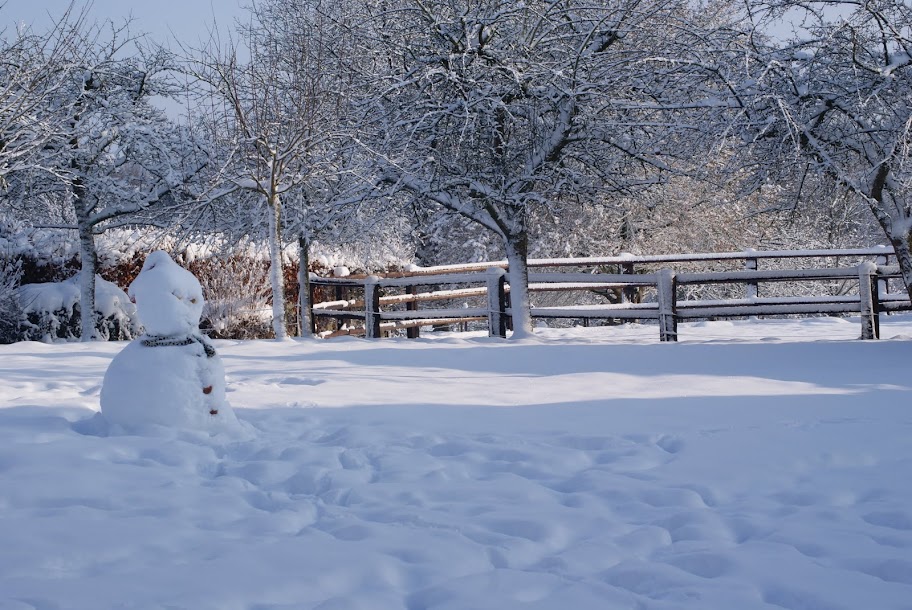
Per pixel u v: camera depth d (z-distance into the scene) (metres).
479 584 2.98
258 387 7.46
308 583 2.96
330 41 14.63
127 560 3.21
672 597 2.88
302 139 13.67
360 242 18.52
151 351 5.40
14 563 3.14
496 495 4.09
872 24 10.44
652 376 8.06
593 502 3.99
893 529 3.55
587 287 18.45
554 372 8.53
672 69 11.67
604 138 13.09
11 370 8.55
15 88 14.34
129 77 15.82
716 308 12.39
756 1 10.62
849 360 9.02
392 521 3.72
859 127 10.50
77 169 15.31
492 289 13.78
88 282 15.50
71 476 4.28
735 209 21.84
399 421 5.84
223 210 15.90
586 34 12.54
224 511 3.85
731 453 4.77
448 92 12.80
